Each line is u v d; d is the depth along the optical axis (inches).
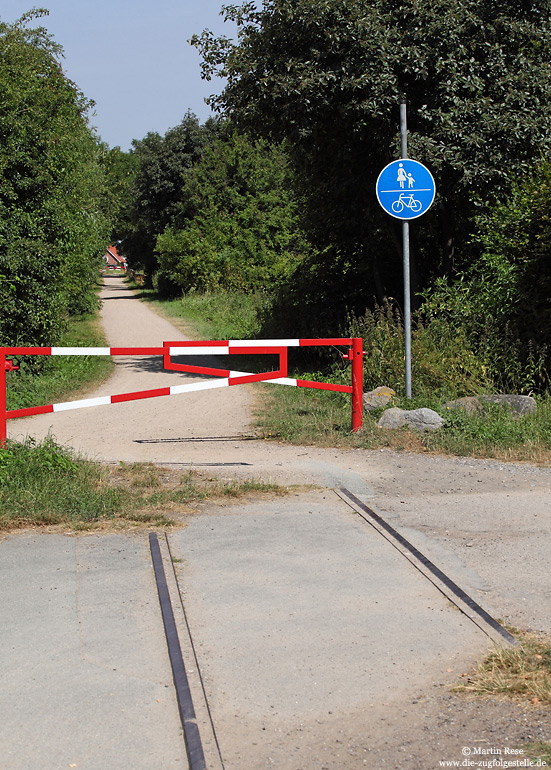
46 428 407.5
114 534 227.3
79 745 124.5
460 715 132.0
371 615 171.6
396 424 362.6
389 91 516.4
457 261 639.1
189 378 639.8
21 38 767.7
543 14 556.1
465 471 301.1
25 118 589.0
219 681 143.7
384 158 577.9
